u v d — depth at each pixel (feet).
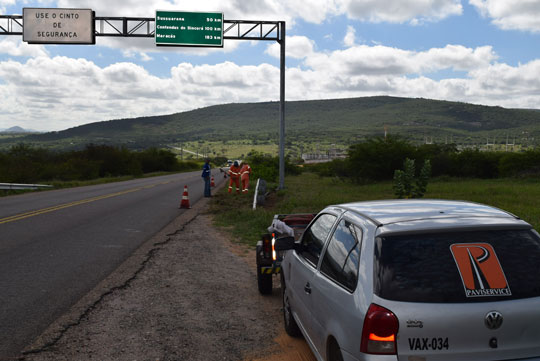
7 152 144.56
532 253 10.06
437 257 9.89
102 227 42.50
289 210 50.90
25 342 16.10
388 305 9.41
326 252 13.19
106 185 114.21
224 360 14.92
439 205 12.53
